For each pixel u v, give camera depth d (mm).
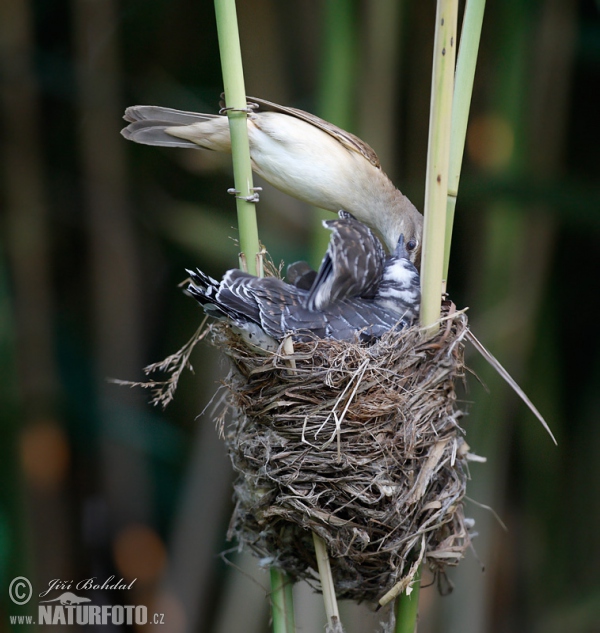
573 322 8461
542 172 7258
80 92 7836
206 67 8117
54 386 7934
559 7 7344
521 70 7137
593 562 7953
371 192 5445
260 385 3871
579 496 8117
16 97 7906
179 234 7629
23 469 7277
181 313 8453
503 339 7180
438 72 3344
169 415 8203
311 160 5219
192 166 7902
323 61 6137
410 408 3822
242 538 4145
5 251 7930
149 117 5020
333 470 3746
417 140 7766
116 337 8141
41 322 7984
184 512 7762
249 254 3752
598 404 8266
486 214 7371
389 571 3848
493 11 7777
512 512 8180
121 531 8109
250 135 5184
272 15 7695
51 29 8211
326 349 3916
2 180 8016
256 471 3904
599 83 8062
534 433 7906
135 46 8070
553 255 8062
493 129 7398
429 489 3836
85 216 8234
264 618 7324
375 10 6496
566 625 7531
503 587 8016
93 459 8188
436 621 7422
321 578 3752
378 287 4652
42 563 7859
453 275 7918
